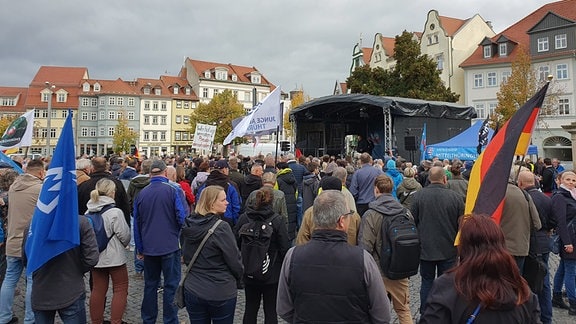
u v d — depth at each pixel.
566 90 38.03
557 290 5.87
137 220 4.97
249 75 85.38
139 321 5.30
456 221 4.94
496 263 1.89
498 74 42.59
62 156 3.78
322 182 4.95
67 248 3.69
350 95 18.25
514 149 3.68
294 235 7.84
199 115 55.16
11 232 5.09
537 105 3.83
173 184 5.66
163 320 5.01
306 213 4.80
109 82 73.69
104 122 70.88
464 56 47.88
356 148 24.12
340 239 2.61
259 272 4.23
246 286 4.51
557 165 14.71
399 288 4.49
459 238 2.09
